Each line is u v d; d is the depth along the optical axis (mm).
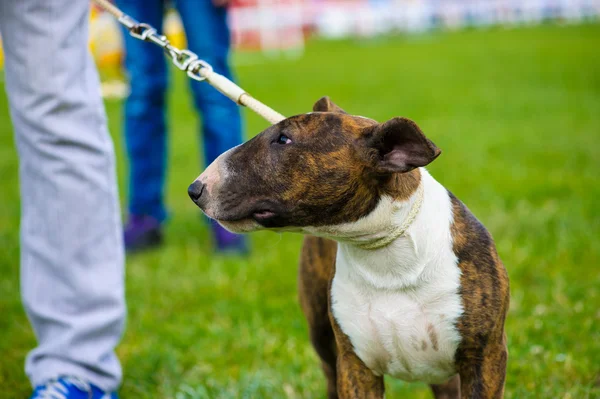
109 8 5004
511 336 5680
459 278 3941
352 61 26250
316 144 3898
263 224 4020
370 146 3814
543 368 5211
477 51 27172
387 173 3807
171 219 9195
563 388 4945
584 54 24156
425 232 3928
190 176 11328
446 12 41250
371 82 20312
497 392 3982
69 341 4656
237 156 4020
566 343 5559
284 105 16797
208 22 7449
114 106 17859
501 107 15719
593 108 15109
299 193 3902
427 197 4008
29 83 4477
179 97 19500
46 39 4438
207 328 6219
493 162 10859
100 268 4738
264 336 6008
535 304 6266
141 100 8008
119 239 4867
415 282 3924
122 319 4828
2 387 5422
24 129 4586
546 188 9312
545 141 12148
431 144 3604
